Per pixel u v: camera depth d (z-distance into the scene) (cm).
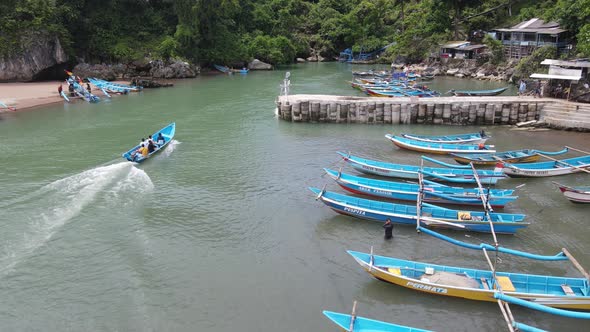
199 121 5100
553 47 7006
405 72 8538
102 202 2889
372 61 11800
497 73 8188
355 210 2619
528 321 1844
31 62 7338
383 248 2384
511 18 9606
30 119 5144
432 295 1970
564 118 4603
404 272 2031
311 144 4181
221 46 10138
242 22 11525
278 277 2127
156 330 1778
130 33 9238
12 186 3119
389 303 1942
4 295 1984
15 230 2517
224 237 2489
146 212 2761
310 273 2159
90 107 5872
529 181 3309
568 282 1914
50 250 2328
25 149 3988
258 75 9450
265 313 1878
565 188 2862
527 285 1927
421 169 3180
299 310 1898
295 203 2916
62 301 1948
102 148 4053
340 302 1948
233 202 2919
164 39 9338
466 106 4847
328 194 2750
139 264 2216
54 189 3078
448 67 9200
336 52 13112
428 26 10106
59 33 7738
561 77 4806
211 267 2203
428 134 4578
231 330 1780
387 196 2938
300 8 13438
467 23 10006
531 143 4194
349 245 2414
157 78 8644
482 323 1822
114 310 1894
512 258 2295
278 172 3450
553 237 2498
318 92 6969
